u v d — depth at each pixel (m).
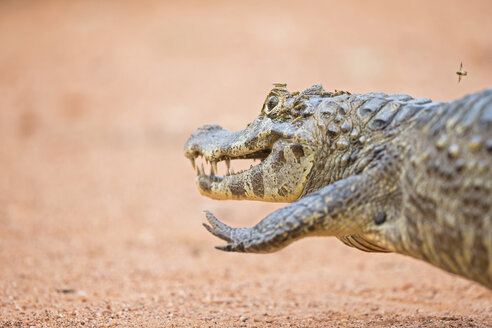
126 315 21.03
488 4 115.25
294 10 110.38
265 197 18.28
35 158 58.97
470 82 81.69
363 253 35.84
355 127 16.62
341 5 113.75
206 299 25.27
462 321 19.83
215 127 20.70
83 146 63.03
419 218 14.63
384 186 15.63
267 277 30.64
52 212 42.56
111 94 79.94
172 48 94.62
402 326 18.77
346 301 25.45
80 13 114.88
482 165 13.28
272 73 83.19
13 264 30.52
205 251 35.59
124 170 55.06
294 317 21.34
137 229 39.59
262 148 18.42
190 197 47.69
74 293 25.69
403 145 15.55
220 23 103.19
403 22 104.94
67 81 84.94
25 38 104.06
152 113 71.94
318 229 15.69
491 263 13.27
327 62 86.44
